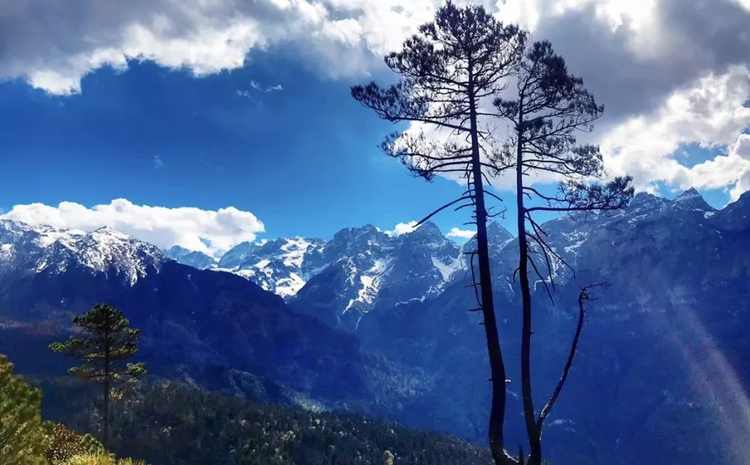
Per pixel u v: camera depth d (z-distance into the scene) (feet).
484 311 67.10
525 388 64.34
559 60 68.80
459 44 70.54
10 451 52.34
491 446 63.46
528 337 65.82
